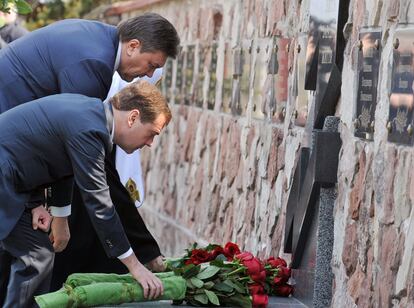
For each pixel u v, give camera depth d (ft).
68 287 19.19
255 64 28.55
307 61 22.21
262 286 21.25
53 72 20.39
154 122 18.89
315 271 20.65
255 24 28.86
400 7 17.57
